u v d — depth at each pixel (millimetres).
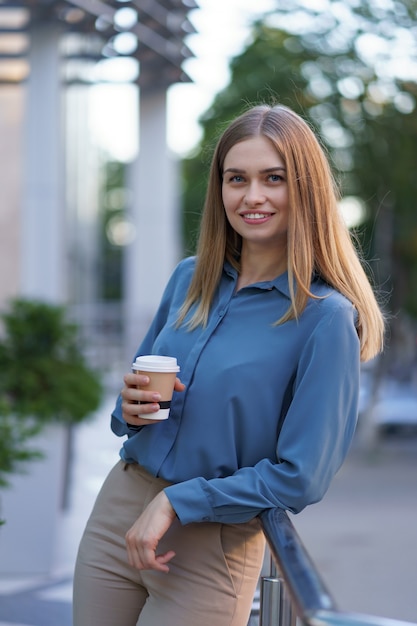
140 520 2578
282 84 15164
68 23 12445
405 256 19547
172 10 12875
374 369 15898
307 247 2668
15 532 6613
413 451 16297
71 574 6605
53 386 9266
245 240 2842
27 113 12617
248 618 2787
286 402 2672
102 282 54469
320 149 2768
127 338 19609
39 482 6754
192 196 35531
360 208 17172
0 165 17391
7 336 9625
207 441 2662
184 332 2832
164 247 19281
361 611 6520
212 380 2670
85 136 24078
